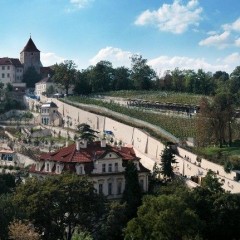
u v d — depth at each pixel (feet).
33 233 293.43
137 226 338.75
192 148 577.43
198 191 388.78
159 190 433.48
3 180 465.47
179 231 331.77
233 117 629.92
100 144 477.77
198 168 501.97
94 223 358.23
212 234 370.94
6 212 308.60
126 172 433.48
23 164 636.07
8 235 295.69
